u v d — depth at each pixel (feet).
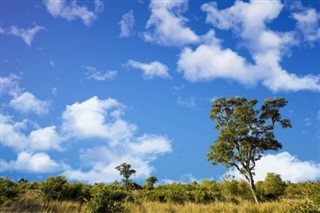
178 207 65.26
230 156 120.37
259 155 120.26
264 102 124.47
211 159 124.26
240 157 118.93
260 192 123.65
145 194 93.97
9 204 60.85
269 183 150.51
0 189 63.10
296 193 143.54
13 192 65.41
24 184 83.97
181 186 109.50
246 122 121.70
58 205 62.39
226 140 121.80
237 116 122.83
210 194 95.66
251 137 120.06
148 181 219.20
